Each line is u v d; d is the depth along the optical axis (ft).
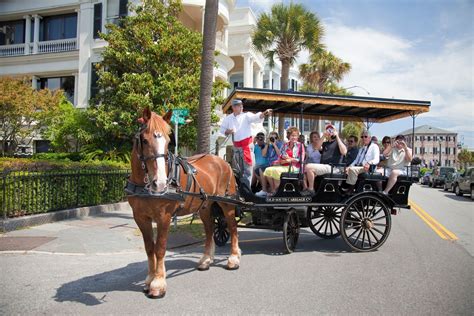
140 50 52.21
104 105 52.70
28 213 31.22
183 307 15.03
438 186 123.44
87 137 53.67
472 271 20.58
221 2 72.08
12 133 55.47
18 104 50.44
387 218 26.05
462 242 28.94
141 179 16.29
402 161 27.35
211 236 21.35
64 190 35.22
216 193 21.18
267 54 68.44
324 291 17.03
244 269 20.63
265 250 25.67
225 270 20.47
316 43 66.59
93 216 36.99
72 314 14.25
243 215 26.37
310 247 26.91
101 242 26.40
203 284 17.95
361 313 14.57
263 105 30.27
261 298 16.08
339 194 25.75
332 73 98.22
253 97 24.97
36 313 14.30
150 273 16.98
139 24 52.01
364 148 27.91
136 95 47.80
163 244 16.40
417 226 36.99
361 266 21.36
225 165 22.33
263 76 118.52
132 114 50.21
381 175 26.71
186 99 49.85
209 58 35.40
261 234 32.09
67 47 71.97
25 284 17.72
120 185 43.34
